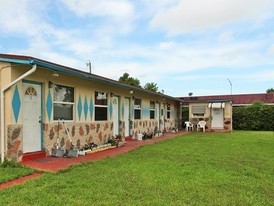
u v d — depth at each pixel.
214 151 12.65
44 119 10.33
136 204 5.46
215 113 28.06
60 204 5.36
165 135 22.28
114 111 16.19
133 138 18.56
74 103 12.14
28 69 9.48
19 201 5.48
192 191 6.38
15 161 8.75
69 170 8.20
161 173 7.96
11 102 8.84
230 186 6.84
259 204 5.63
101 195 5.91
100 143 14.06
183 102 30.59
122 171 8.12
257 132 26.09
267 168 9.05
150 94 21.94
